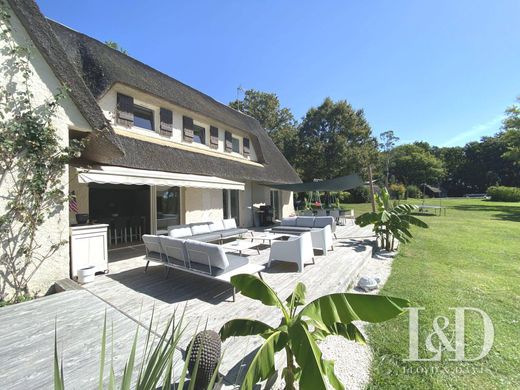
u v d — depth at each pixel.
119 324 4.48
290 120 53.56
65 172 6.77
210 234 13.03
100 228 8.37
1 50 5.85
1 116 5.81
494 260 11.27
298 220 15.44
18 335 4.03
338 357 4.53
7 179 5.84
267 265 9.81
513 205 43.94
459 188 91.50
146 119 14.22
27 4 6.17
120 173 9.36
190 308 5.96
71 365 3.30
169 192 14.95
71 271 7.57
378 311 2.88
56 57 6.59
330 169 45.16
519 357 4.52
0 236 5.72
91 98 7.32
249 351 4.22
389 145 88.62
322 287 7.53
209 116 17.14
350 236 16.66
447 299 7.02
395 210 13.70
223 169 17.12
